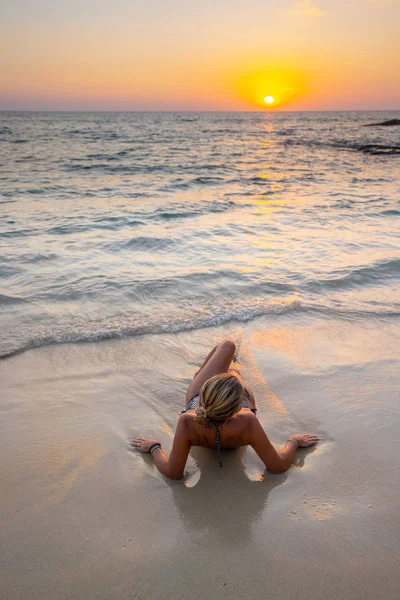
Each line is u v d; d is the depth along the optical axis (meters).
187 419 2.79
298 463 2.95
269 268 6.69
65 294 5.57
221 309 5.27
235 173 19.94
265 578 2.14
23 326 4.73
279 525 2.45
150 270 6.50
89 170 19.80
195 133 57.34
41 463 2.90
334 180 17.81
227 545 2.32
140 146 35.41
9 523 2.43
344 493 2.69
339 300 5.67
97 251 7.36
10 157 24.53
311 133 59.03
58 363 4.12
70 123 85.12
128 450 3.07
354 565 2.21
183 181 16.91
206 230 8.92
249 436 2.79
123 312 5.14
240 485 2.76
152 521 2.47
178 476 2.81
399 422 3.37
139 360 4.23
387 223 9.84
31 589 2.07
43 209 10.78
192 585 2.11
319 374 4.03
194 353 4.39
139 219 9.80
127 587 2.09
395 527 2.44
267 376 3.99
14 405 3.49
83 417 3.39
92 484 2.74
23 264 6.61
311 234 8.77
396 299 5.75
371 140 44.16
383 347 4.55
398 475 2.84
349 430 3.28
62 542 2.32
